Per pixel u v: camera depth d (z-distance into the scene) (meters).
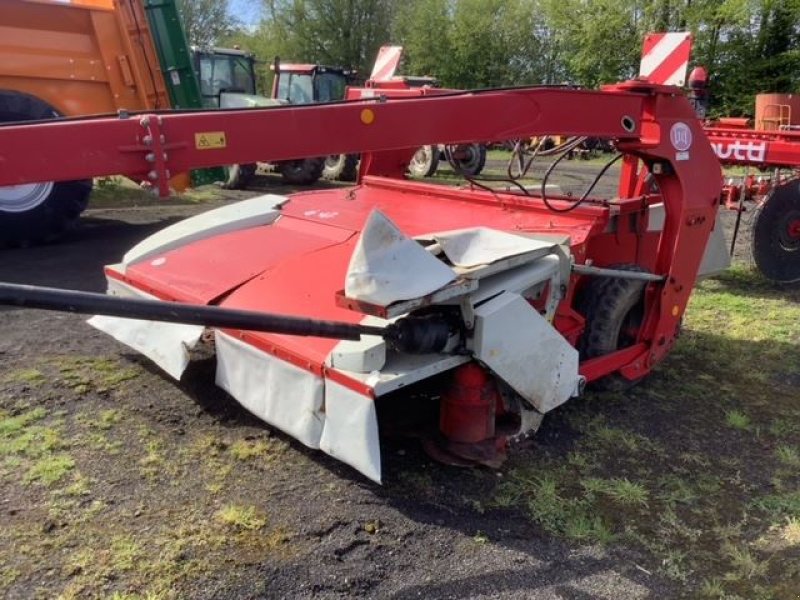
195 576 2.39
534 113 3.02
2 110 6.64
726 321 5.46
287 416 2.91
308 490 2.90
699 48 25.69
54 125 1.92
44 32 6.86
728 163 6.57
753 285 6.57
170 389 3.69
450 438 3.09
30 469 2.93
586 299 3.81
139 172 2.07
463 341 2.85
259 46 39.31
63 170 1.95
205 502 2.78
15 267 6.12
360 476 3.00
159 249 3.85
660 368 4.49
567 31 29.41
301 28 37.47
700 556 2.69
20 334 4.43
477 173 12.88
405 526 2.72
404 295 2.43
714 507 3.00
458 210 4.02
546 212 3.74
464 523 2.77
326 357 2.74
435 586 2.43
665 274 3.83
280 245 3.67
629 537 2.77
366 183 4.72
